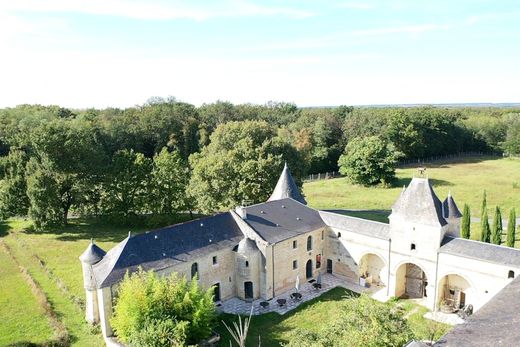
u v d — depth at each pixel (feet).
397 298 162.40
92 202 270.26
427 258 152.66
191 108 491.31
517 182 368.89
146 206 261.03
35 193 241.96
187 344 117.08
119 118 433.48
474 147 566.77
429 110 528.22
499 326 54.34
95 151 270.46
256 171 240.73
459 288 154.20
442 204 159.02
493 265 137.18
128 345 119.85
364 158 371.76
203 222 163.22
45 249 219.61
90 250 144.36
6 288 172.76
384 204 311.27
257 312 151.84
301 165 284.00
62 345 129.90
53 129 254.88
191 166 288.10
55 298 162.71
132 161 265.75
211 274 156.15
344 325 89.92
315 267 183.42
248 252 158.61
